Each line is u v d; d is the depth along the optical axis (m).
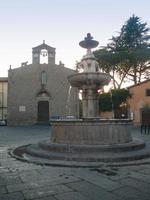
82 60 12.56
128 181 5.59
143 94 31.16
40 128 29.23
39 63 38.03
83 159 7.45
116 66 37.75
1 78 45.69
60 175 6.09
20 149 10.40
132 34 39.84
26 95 37.41
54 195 4.70
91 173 6.27
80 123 9.02
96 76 10.86
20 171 6.54
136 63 36.88
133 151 8.55
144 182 5.52
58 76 38.00
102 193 4.81
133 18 40.22
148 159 7.85
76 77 11.13
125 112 32.88
